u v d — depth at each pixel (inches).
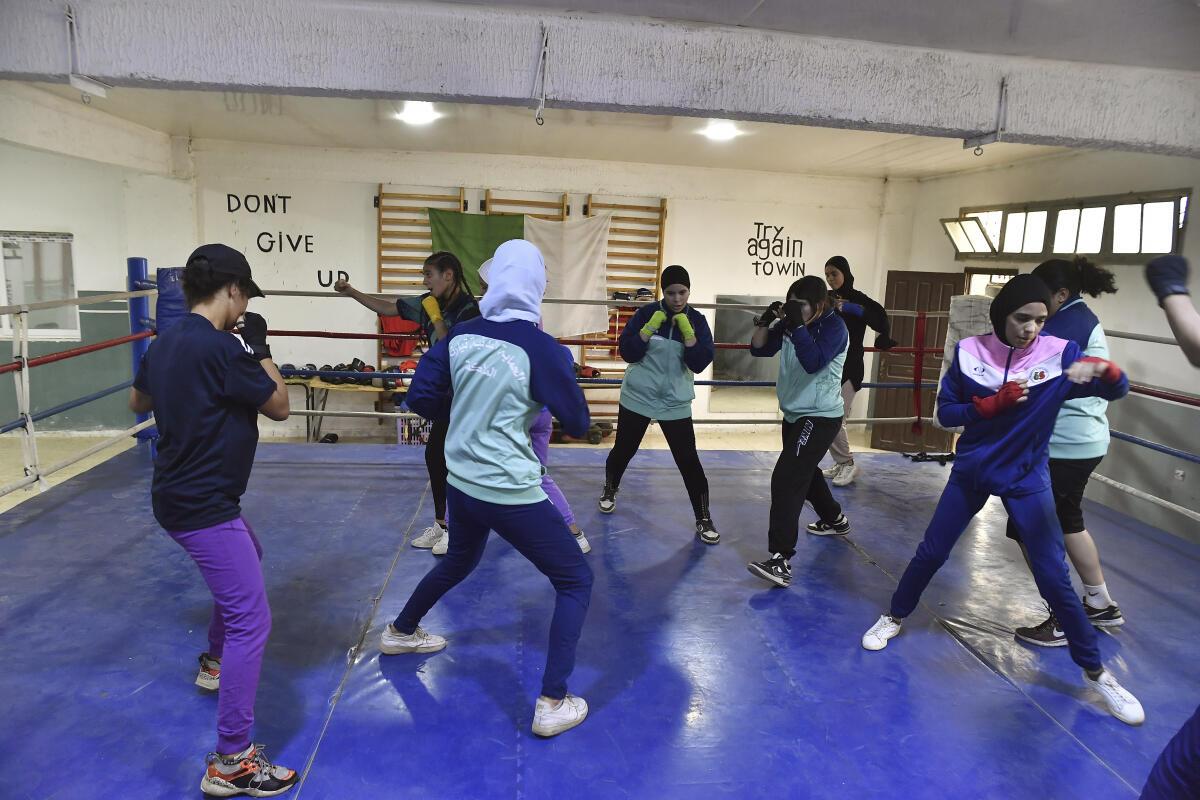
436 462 124.6
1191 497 195.2
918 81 131.6
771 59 126.7
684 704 90.4
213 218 315.3
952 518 96.1
